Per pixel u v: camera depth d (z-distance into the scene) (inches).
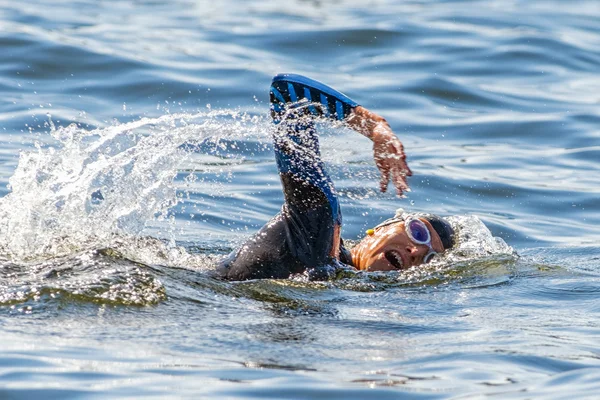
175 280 680.4
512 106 1440.7
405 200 1087.0
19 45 1509.6
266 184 1112.2
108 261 688.4
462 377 544.1
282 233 730.8
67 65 1456.7
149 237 804.6
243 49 1642.5
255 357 560.7
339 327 625.6
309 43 1685.5
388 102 1422.2
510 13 1982.0
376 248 780.6
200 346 571.8
